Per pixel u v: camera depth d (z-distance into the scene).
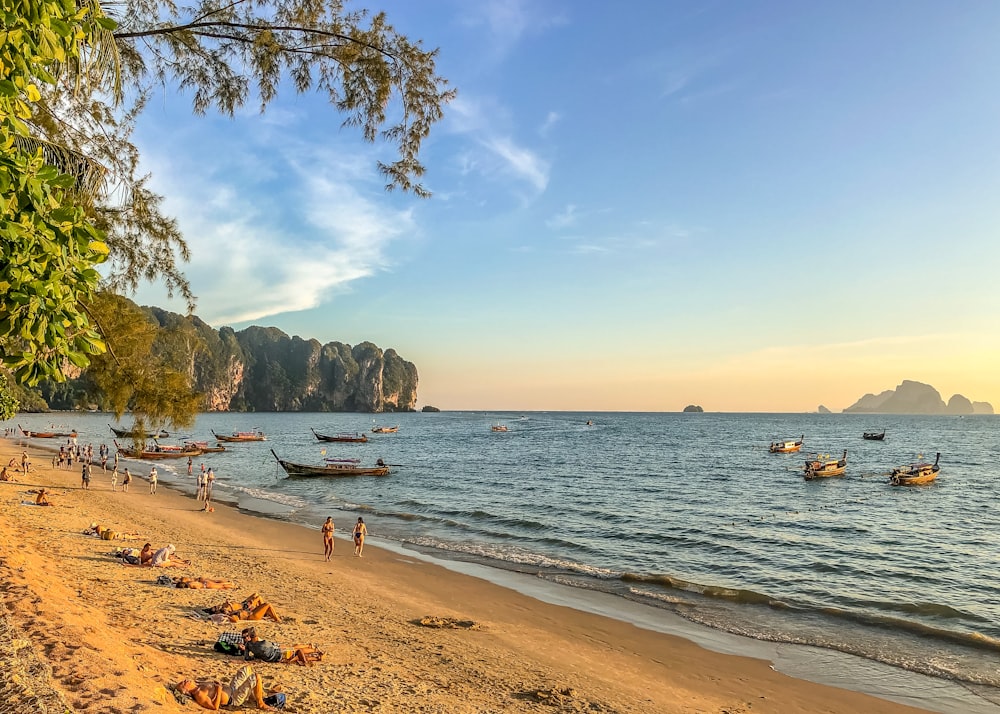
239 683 8.59
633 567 22.52
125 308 13.49
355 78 8.91
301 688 9.85
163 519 27.72
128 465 55.50
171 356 14.33
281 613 14.77
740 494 41.47
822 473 49.97
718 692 12.45
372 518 31.73
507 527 29.72
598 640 15.19
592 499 38.88
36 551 16.33
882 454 77.19
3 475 35.44
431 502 37.25
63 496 30.92
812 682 12.99
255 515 31.89
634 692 12.20
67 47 4.59
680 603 18.16
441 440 104.75
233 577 18.03
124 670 7.91
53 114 9.84
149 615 12.36
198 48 8.97
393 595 18.14
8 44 3.91
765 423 195.62
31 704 5.27
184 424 13.96
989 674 13.43
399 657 12.73
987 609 18.03
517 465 61.44
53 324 4.09
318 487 44.31
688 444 93.88
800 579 21.11
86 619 10.29
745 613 17.41
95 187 10.75
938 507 36.69
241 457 67.56
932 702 12.16
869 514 34.06
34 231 3.95
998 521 32.25
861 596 19.16
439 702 10.40
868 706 11.95
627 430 143.50
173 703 7.68
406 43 8.95
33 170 4.05
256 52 8.81
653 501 38.12
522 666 13.12
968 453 78.56
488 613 16.98
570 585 19.92
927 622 16.89
